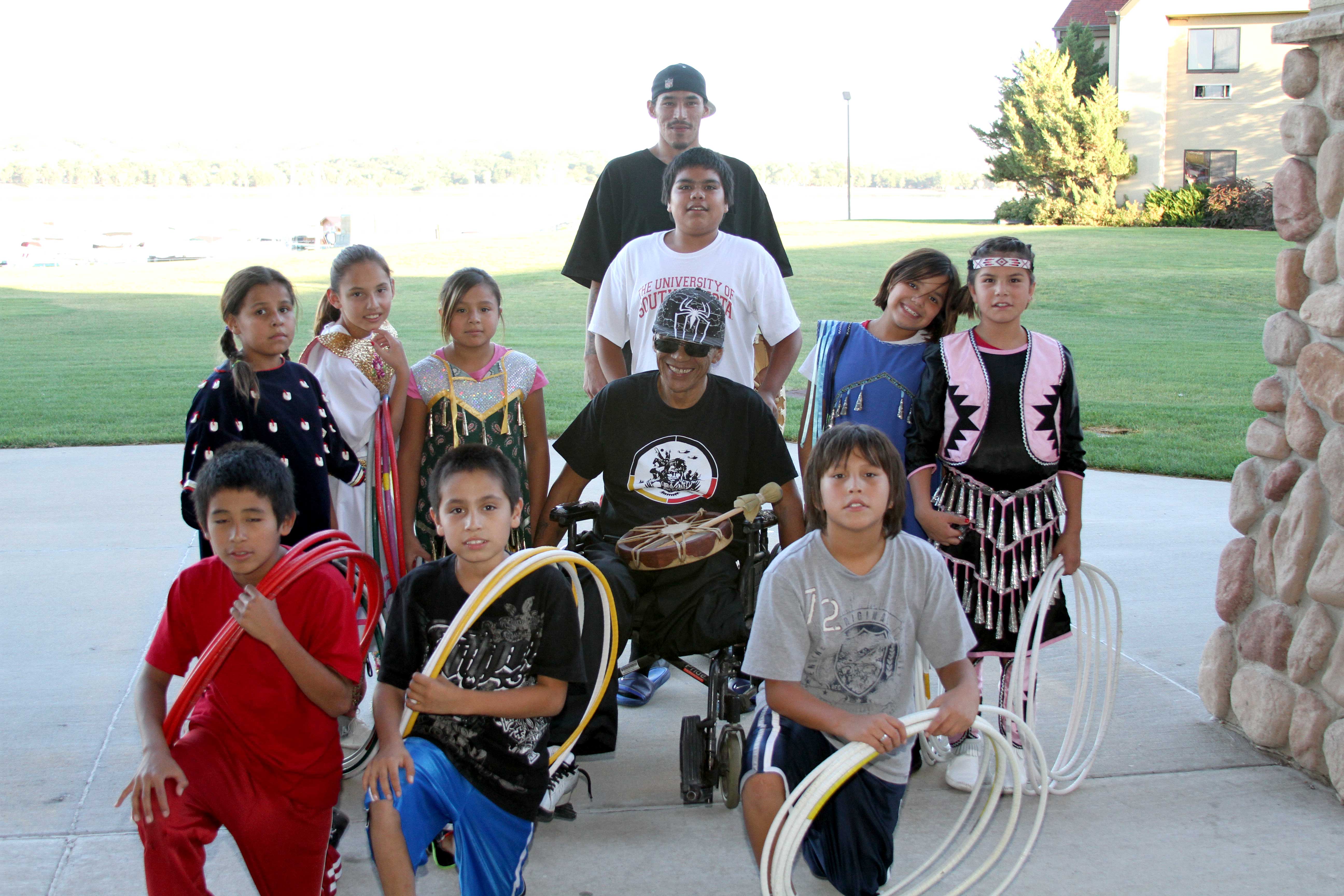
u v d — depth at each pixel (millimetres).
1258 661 3609
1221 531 6328
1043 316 19625
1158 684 4180
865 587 2652
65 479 7625
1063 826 3156
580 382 12219
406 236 53656
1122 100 36594
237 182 193000
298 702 2432
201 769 2348
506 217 67062
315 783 2461
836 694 2721
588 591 3102
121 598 5070
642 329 4129
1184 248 28953
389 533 3686
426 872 2949
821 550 2676
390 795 2342
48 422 9836
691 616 3232
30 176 181375
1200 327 18328
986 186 139625
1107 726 3434
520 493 2672
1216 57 35219
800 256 28141
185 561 5637
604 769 3545
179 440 9102
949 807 3307
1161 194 35406
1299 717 3424
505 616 2584
